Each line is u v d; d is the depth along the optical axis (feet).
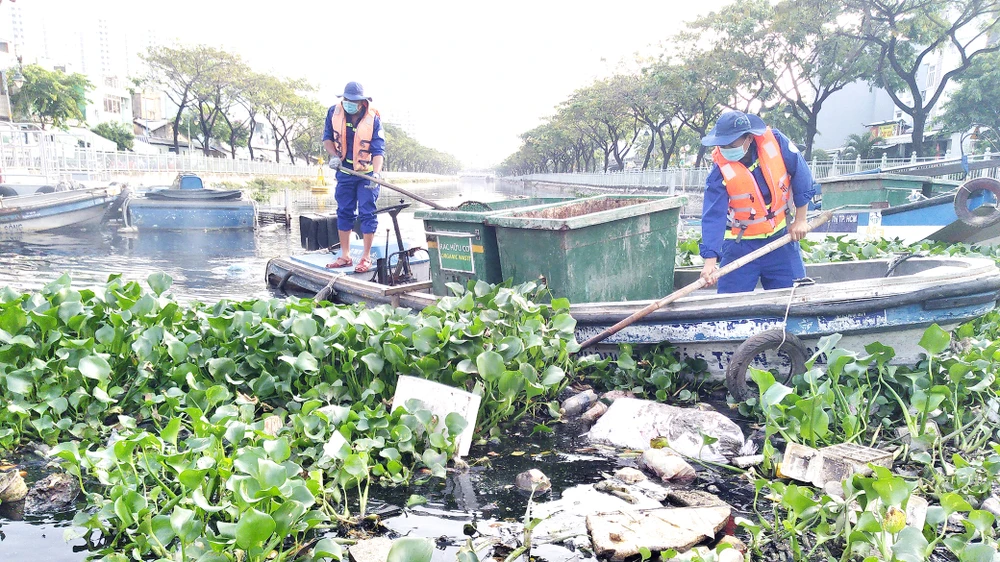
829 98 150.92
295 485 8.67
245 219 59.21
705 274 15.42
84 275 33.65
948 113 93.45
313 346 13.57
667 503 10.42
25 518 9.84
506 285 17.74
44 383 12.85
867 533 8.14
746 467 11.64
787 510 9.87
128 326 14.33
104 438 12.44
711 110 113.60
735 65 91.97
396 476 10.87
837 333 12.98
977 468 10.44
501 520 9.92
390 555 7.47
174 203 57.47
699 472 11.55
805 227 15.23
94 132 168.55
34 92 125.18
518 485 11.05
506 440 13.12
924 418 11.89
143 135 201.87
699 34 99.35
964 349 15.53
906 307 13.65
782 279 16.35
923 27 76.23
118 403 13.41
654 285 19.29
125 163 107.96
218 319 14.52
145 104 225.76
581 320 16.29
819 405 11.19
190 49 151.74
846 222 38.40
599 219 17.47
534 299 17.63
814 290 14.07
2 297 15.16
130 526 9.20
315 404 11.59
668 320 15.21
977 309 13.93
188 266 37.73
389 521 9.86
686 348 15.38
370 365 13.05
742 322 14.48
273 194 143.13
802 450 10.91
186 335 14.83
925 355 14.17
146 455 9.79
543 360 15.06
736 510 10.16
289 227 63.00
